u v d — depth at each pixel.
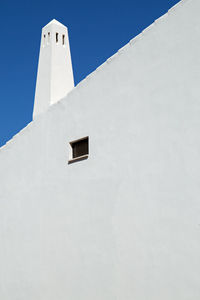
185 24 5.85
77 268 7.01
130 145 6.40
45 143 8.53
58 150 8.09
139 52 6.57
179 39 5.91
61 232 7.56
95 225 6.80
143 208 5.95
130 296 5.90
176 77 5.84
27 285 8.20
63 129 8.07
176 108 5.75
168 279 5.38
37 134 8.87
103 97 7.18
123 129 6.61
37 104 12.03
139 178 6.12
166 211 5.59
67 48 12.92
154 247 5.66
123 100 6.71
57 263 7.51
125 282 6.02
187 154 5.46
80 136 7.56
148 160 6.03
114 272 6.25
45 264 7.81
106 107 7.06
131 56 6.72
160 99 6.03
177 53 5.90
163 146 5.83
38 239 8.15
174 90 5.83
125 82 6.75
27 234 8.52
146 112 6.23
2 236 9.35
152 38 6.37
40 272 7.90
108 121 6.96
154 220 5.74
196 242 5.11
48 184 8.19
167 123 5.84
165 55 6.09
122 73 6.85
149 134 6.10
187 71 5.69
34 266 8.11
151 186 5.89
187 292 5.11
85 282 6.78
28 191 8.77
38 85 12.30
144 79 6.38
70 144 7.86
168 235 5.49
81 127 7.58
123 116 6.66
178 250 5.32
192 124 5.48
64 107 8.16
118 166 6.56
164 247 5.51
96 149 7.10
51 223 7.88
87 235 6.93
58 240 7.60
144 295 5.68
